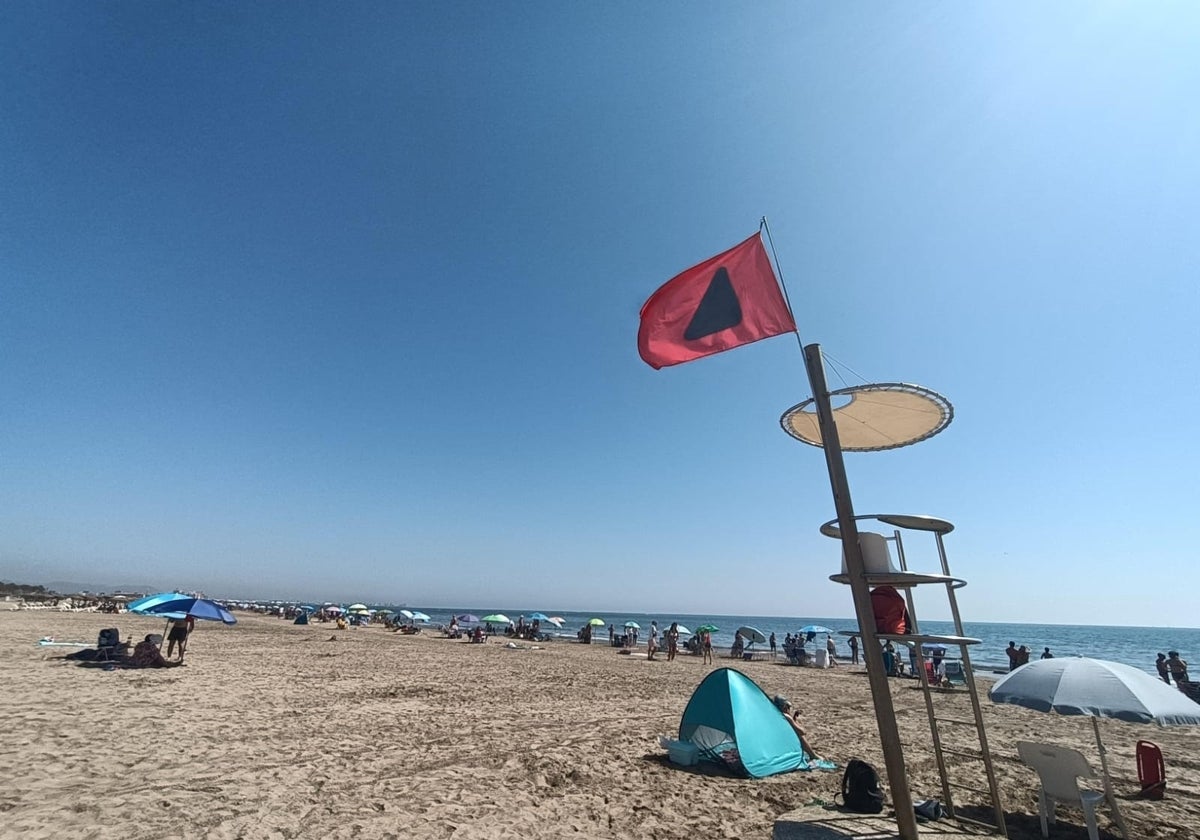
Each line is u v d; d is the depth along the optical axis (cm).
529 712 1305
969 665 598
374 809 652
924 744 1117
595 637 5959
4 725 912
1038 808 712
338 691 1462
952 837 535
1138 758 823
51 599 7900
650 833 624
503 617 4238
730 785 803
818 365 589
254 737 941
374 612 6688
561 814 669
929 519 570
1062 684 575
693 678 2156
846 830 552
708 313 632
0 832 540
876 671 536
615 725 1195
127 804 623
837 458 567
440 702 1381
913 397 605
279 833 575
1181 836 647
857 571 548
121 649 1727
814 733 1182
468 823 625
